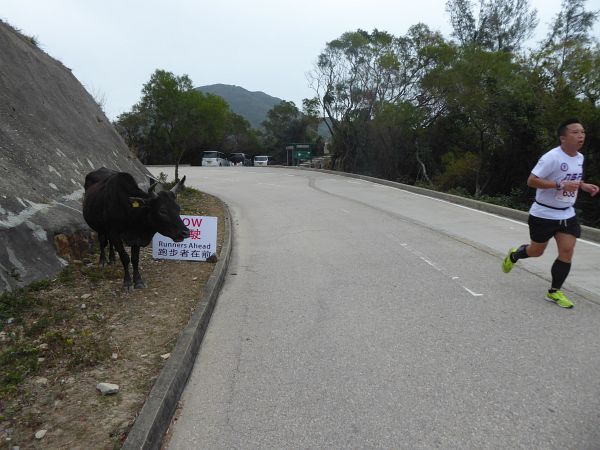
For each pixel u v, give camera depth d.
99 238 7.36
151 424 3.33
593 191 5.23
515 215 11.90
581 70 19.23
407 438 3.29
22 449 3.17
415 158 30.58
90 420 3.49
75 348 4.59
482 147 23.66
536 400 3.67
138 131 46.53
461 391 3.85
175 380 3.99
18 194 7.40
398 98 31.12
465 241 9.29
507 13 36.06
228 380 4.23
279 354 4.69
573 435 3.24
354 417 3.57
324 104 35.50
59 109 12.66
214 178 27.30
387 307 5.82
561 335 4.79
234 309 6.06
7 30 13.02
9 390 3.83
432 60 29.27
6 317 5.25
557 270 5.53
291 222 12.42
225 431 3.49
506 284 6.47
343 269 7.64
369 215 12.93
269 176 28.05
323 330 5.21
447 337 4.87
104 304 5.89
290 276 7.42
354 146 34.81
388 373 4.20
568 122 5.16
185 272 7.40
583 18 33.00
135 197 6.03
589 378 3.96
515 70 22.88
